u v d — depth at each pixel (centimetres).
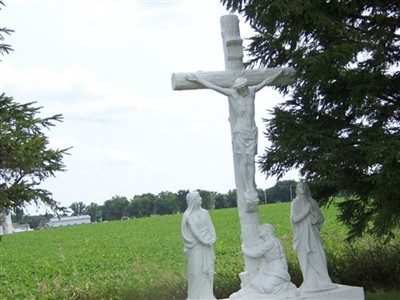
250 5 1251
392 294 1362
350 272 1519
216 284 1441
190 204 1104
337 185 1259
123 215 9038
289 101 1338
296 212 1182
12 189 1273
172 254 2805
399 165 1138
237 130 1145
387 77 1229
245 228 1149
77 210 9131
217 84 1166
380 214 1229
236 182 1162
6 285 2044
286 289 1123
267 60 1394
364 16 1269
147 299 1422
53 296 1550
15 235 5306
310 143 1214
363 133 1212
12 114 1302
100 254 3002
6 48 1359
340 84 1231
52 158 1293
